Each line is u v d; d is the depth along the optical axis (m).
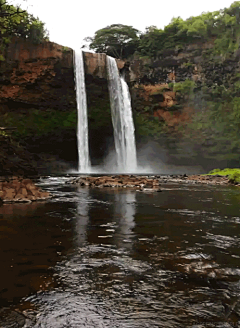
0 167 13.90
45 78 34.97
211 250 3.53
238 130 38.56
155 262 3.05
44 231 4.45
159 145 41.19
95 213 6.22
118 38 51.41
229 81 41.31
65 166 36.34
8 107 33.75
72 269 2.81
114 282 2.50
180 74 44.31
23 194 8.54
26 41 33.94
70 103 36.47
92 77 38.12
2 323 1.83
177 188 13.41
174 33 44.88
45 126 34.91
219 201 8.66
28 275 2.64
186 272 2.76
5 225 4.85
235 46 41.22
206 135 39.50
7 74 33.09
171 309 2.04
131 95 42.84
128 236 4.21
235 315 1.97
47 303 2.10
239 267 2.92
